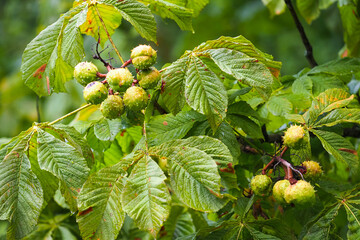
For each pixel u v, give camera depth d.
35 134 1.75
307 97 1.98
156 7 1.93
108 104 1.74
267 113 2.02
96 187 1.66
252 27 3.94
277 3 2.43
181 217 2.10
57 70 1.83
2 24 4.43
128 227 2.10
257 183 1.74
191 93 1.71
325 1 2.36
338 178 2.20
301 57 3.77
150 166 1.67
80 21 1.77
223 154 1.67
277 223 1.77
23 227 1.67
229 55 1.73
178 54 3.81
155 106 1.84
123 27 2.98
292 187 1.69
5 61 4.09
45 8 3.24
